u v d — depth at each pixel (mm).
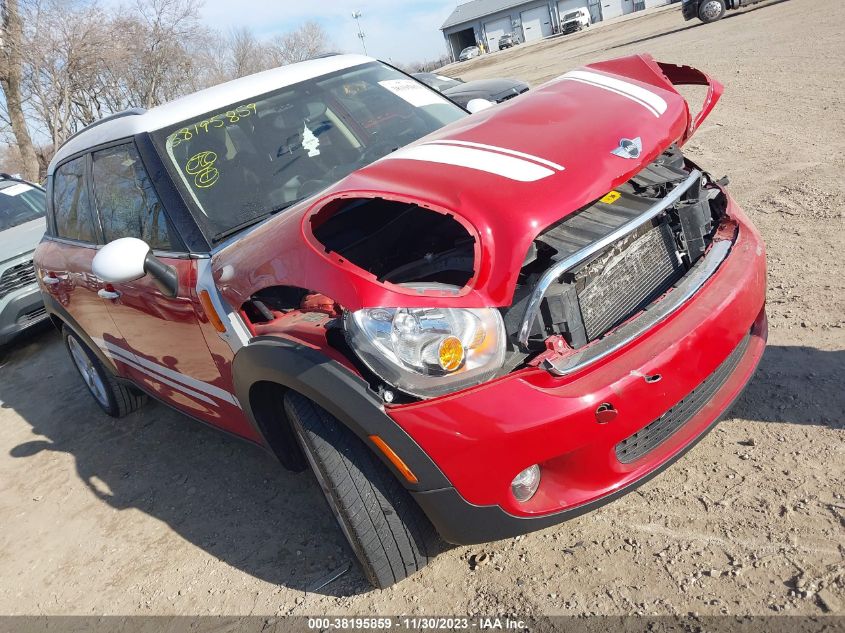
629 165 2416
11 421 5668
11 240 7344
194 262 2984
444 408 2121
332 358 2305
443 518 2275
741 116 7820
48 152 26703
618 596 2314
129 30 29297
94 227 3920
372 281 2182
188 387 3514
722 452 2814
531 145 2463
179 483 3947
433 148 2588
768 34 13750
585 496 2270
